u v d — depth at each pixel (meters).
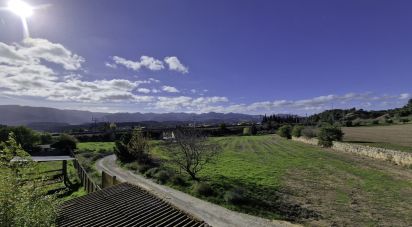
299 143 77.12
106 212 14.09
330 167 39.81
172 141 44.19
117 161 49.00
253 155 56.34
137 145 44.75
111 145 81.44
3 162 10.89
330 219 20.03
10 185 10.36
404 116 139.12
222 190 27.42
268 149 66.69
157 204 14.80
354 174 34.44
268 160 48.78
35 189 11.46
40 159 46.62
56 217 12.91
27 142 67.94
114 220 13.06
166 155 47.16
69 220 13.47
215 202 24.19
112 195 16.70
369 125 116.50
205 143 36.69
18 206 10.16
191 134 36.53
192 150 34.19
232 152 62.16
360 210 21.64
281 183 30.56
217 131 119.62
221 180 31.94
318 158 48.88
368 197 24.88
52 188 34.53
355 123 121.06
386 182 29.73
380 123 121.31
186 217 13.17
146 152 45.91
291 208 22.44
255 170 38.66
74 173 41.72
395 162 39.88
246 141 88.69
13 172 10.93
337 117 167.00
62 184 36.41
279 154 56.69
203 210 22.11
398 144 49.88
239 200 23.91
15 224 9.70
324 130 65.06
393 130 84.81
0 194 9.86
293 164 43.66
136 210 14.16
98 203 15.57
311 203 23.66
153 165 41.12
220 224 19.28
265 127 133.88
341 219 19.95
